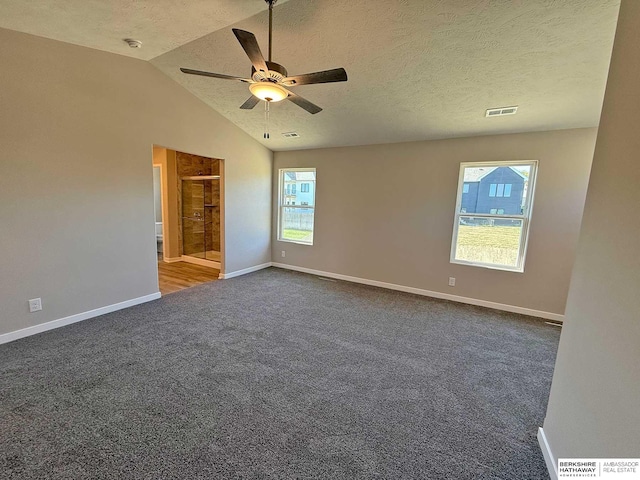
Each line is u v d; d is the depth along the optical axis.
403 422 1.86
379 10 2.20
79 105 2.96
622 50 1.27
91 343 2.69
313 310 3.70
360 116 3.80
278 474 1.47
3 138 2.51
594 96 2.79
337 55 2.75
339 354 2.67
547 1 1.91
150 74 3.50
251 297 4.11
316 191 5.26
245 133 4.96
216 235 6.42
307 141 4.90
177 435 1.69
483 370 2.49
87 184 3.09
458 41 2.37
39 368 2.28
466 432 1.80
